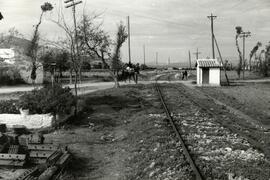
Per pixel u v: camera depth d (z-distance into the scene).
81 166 11.52
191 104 26.88
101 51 35.88
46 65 53.97
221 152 11.94
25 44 57.53
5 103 18.73
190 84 55.03
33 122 17.30
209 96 35.22
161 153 11.72
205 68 53.00
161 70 121.94
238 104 28.59
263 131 17.05
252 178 9.23
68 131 16.97
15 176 10.32
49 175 9.36
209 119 19.31
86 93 36.31
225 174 9.48
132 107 25.75
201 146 12.81
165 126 16.83
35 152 11.48
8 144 11.87
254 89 45.28
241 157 11.41
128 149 13.31
